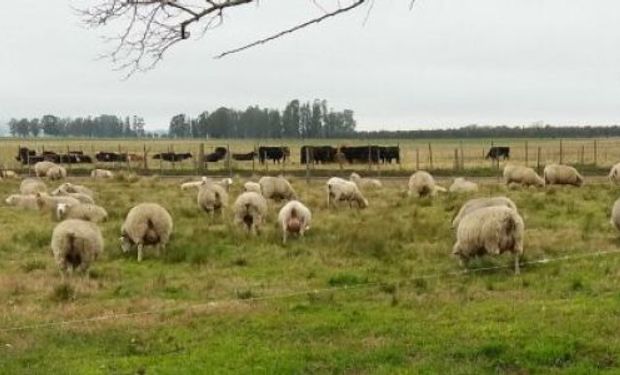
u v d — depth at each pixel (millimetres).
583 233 18078
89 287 13539
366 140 164500
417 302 11930
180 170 54531
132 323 11156
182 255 16391
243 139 193875
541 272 13828
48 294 12938
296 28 4332
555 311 10922
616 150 86812
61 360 9570
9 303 12492
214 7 4090
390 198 28844
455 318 10891
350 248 16938
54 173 45000
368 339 10047
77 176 52344
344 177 48000
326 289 13188
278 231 19516
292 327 10750
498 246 13867
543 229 19078
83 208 22000
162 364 9258
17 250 17703
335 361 9156
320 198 28609
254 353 9555
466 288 12828
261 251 16984
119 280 14336
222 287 13586
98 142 167875
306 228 18891
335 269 15008
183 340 10312
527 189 32125
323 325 10727
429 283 13367
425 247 16844
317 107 189500
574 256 15148
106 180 41562
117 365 9281
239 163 72375
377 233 18578
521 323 10352
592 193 28297
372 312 11391
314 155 65688
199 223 21641
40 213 25031
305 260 15969
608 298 11625
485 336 9852
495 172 47250
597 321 10250
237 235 18859
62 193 27266
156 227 16531
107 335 10617
